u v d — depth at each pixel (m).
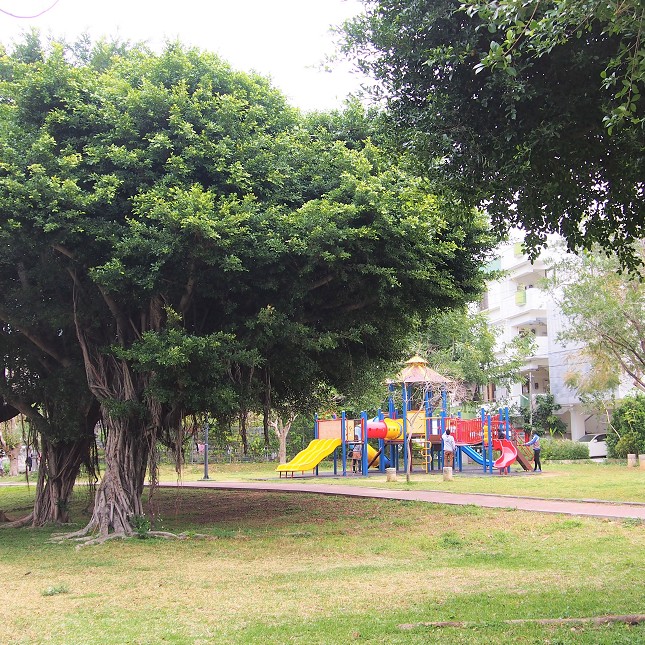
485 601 7.60
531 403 39.84
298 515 17.50
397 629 6.46
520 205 8.57
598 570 9.34
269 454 41.41
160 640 6.36
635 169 7.68
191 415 16.95
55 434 16.33
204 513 18.55
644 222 8.30
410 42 7.99
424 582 8.91
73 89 13.33
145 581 9.53
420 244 13.72
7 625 7.09
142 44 16.53
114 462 14.87
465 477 25.75
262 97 15.18
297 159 14.90
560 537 12.37
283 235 13.16
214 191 13.36
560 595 7.78
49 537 14.53
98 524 14.52
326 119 16.36
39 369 17.16
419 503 17.94
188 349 12.44
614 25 6.12
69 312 14.91
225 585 9.12
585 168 8.09
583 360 35.03
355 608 7.50
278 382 18.25
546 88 7.48
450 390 35.47
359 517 16.58
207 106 13.50
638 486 19.61
